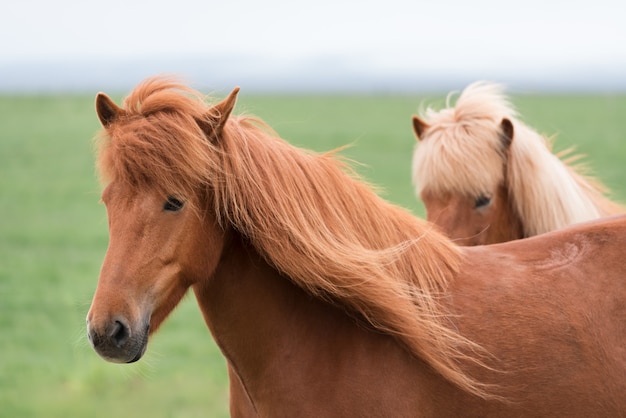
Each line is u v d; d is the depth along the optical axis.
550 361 5.34
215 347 15.43
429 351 5.28
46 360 14.35
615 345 5.41
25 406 12.02
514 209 8.90
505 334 5.40
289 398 5.45
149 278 5.05
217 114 5.27
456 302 5.53
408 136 67.69
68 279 20.89
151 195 5.09
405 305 5.33
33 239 27.28
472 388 5.27
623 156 45.62
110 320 4.89
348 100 140.88
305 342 5.50
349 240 5.44
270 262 5.41
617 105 106.81
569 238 5.91
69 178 46.09
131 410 11.91
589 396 5.32
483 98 9.19
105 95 5.36
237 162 5.25
